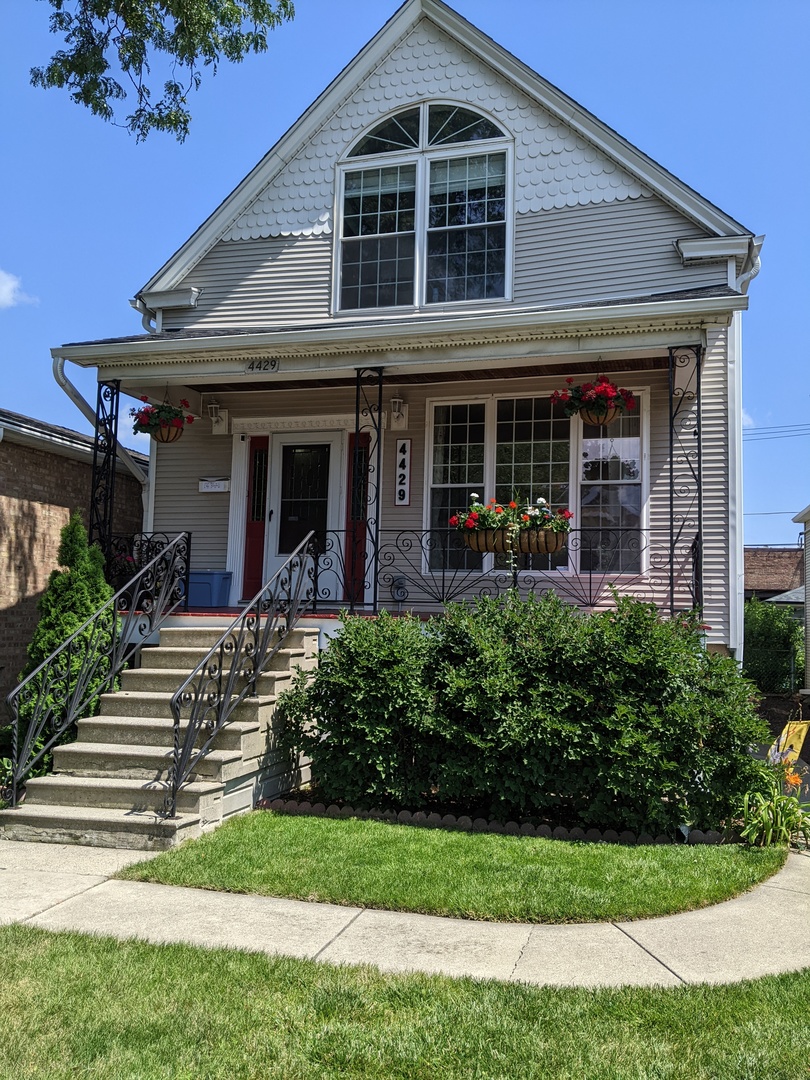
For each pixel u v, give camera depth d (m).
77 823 6.38
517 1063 3.32
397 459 11.15
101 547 10.23
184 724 7.25
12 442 11.41
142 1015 3.64
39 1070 3.21
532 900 5.12
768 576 33.69
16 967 4.09
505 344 9.20
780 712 18.30
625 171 10.65
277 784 7.73
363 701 7.24
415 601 10.80
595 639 7.05
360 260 11.57
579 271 10.66
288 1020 3.63
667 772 6.70
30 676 7.00
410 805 7.37
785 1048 3.45
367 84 11.73
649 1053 3.39
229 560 11.68
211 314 12.08
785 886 5.71
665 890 5.38
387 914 5.01
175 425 10.88
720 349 10.23
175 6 10.51
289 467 11.79
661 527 10.13
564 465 10.52
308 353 9.74
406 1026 3.59
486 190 11.14
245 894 5.30
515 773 6.84
